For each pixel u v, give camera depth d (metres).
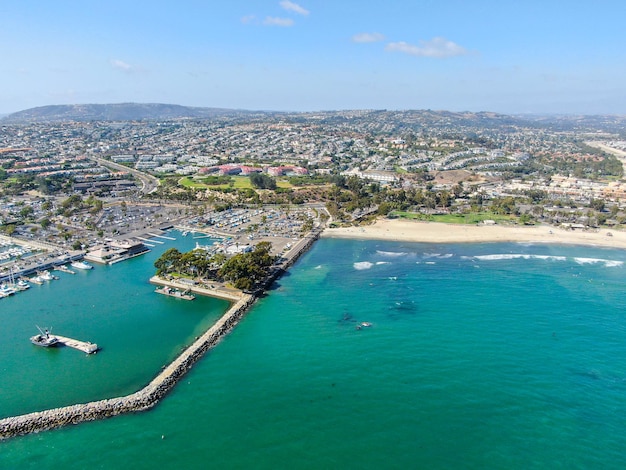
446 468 102.69
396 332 166.38
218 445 109.69
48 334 162.00
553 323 172.75
